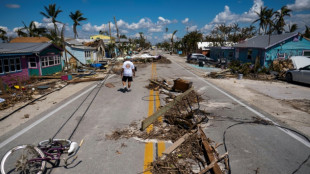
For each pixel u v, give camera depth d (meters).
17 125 5.18
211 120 5.58
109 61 29.45
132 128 4.98
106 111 6.38
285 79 13.27
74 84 11.52
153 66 23.50
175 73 16.95
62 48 18.42
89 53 26.17
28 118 5.71
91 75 14.98
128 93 9.04
